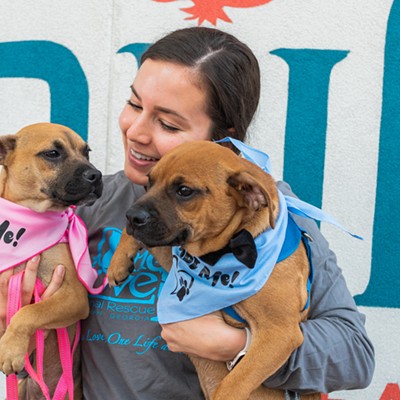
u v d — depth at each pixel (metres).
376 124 3.75
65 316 2.50
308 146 3.79
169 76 2.46
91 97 3.94
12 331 2.41
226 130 2.63
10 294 2.50
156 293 2.46
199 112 2.51
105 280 2.51
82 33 3.91
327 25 3.76
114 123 3.95
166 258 2.52
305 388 2.24
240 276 2.23
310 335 2.27
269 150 3.81
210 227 2.27
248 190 2.23
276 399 2.42
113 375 2.38
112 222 2.70
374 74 3.74
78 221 2.69
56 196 2.64
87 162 2.75
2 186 2.74
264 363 2.14
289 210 2.43
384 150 3.74
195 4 3.82
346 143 3.77
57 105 3.95
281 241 2.28
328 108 3.77
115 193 2.80
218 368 2.38
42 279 2.64
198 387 2.40
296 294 2.27
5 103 3.97
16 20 3.93
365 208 3.75
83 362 2.54
